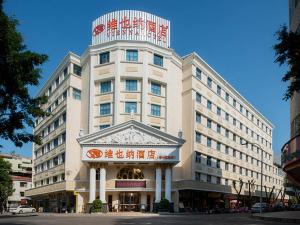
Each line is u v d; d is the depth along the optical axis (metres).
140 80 54.72
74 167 56.75
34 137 17.83
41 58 15.78
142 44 55.03
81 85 59.25
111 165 51.19
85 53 57.84
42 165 72.00
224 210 57.12
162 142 49.59
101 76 55.34
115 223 26.53
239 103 80.06
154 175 51.53
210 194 64.06
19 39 15.01
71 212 54.22
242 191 77.88
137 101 54.28
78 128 58.06
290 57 16.64
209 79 65.62
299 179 35.78
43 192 65.00
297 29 35.44
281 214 40.97
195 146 57.97
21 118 16.64
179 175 56.88
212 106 65.62
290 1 39.44
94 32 57.75
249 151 84.81
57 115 62.62
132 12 56.41
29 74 15.93
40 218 34.47
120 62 54.53
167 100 56.03
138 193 51.66
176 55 58.56
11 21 15.01
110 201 51.44
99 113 55.22
